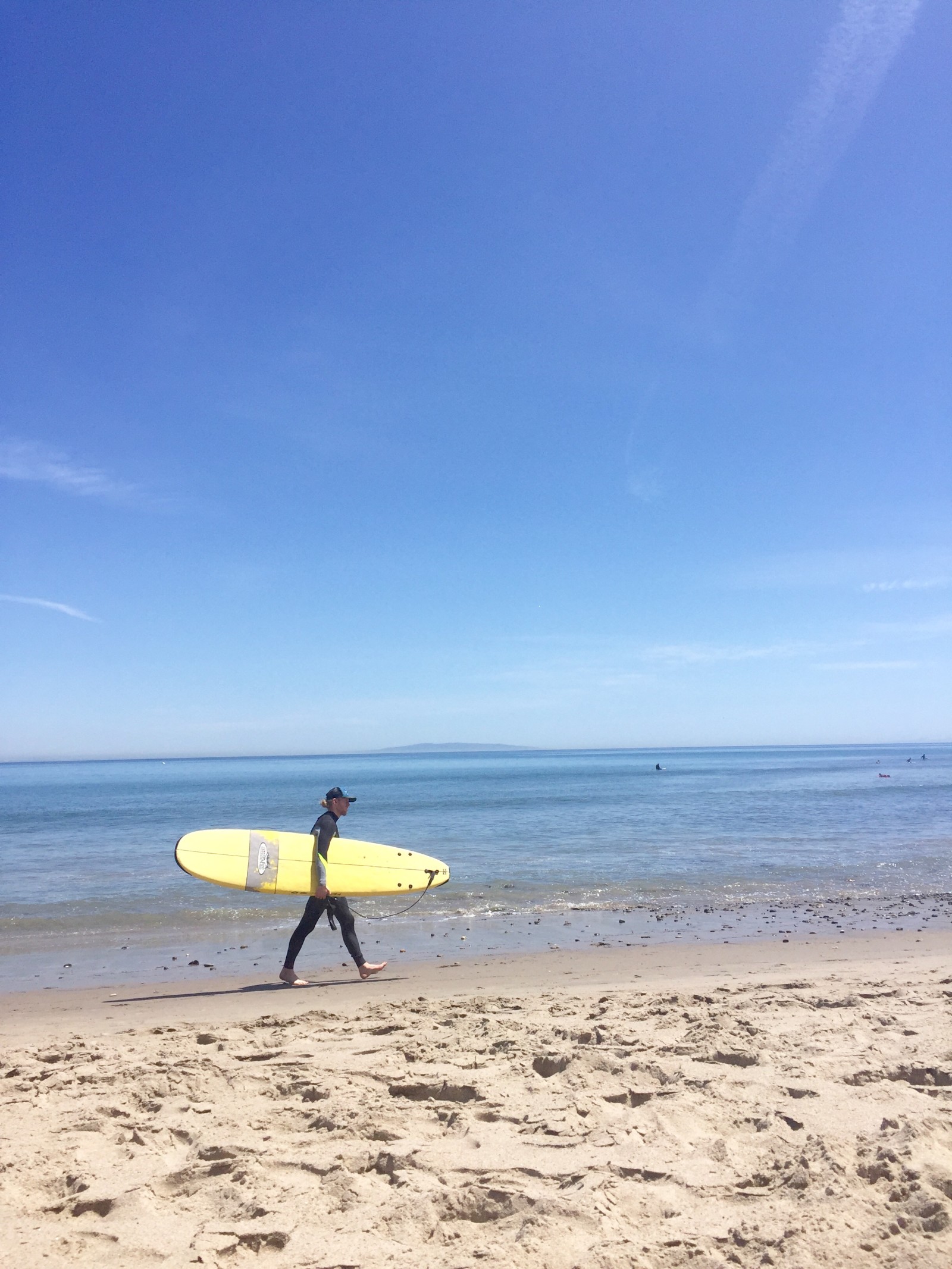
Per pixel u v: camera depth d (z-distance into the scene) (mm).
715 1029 5293
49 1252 2816
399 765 188125
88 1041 5941
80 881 15977
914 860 17719
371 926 11680
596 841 21484
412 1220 2947
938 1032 5070
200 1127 3967
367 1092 4363
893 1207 2773
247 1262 2734
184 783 77188
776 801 37156
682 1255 2652
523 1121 3820
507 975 8344
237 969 9273
